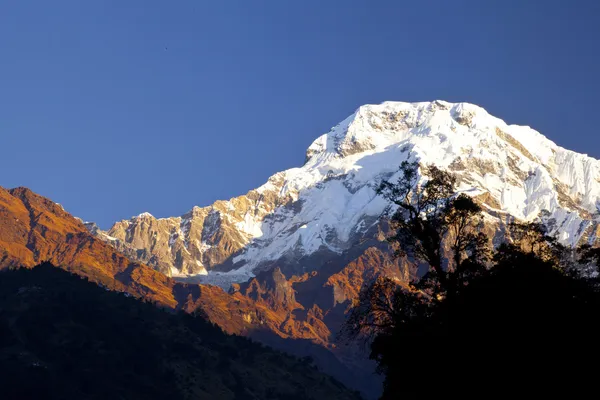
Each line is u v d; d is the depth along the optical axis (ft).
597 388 347.97
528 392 351.87
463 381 369.09
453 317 391.45
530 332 363.97
